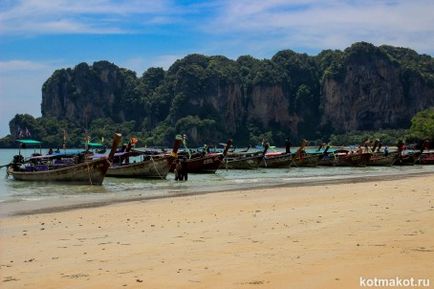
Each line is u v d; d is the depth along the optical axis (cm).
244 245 1099
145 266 943
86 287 822
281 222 1423
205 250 1063
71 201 2459
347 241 1085
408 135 13762
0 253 1133
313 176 4394
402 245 1012
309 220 1434
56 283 857
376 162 6338
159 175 4134
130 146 4762
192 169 4928
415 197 1958
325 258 930
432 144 12319
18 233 1428
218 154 5044
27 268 980
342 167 6188
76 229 1479
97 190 3219
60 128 19638
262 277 819
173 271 891
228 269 884
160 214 1755
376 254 943
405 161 6625
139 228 1441
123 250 1109
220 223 1466
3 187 3550
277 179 3997
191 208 1905
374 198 1989
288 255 974
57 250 1151
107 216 1761
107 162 3575
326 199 2061
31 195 2903
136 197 2588
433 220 1323
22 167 4294
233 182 3706
